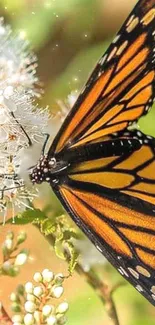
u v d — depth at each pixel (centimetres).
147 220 40
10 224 41
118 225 40
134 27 39
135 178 40
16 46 42
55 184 40
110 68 39
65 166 40
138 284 39
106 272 43
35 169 40
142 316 48
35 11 53
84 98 40
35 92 44
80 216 40
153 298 39
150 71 39
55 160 40
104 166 40
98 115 40
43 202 42
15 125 41
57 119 44
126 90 39
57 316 40
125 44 39
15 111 41
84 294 48
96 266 42
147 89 39
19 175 41
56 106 48
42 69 52
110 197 40
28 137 41
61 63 53
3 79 41
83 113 40
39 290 40
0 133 41
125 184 40
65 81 51
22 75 42
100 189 40
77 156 40
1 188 41
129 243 40
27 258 41
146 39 39
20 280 48
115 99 40
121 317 48
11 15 53
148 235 40
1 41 42
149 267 39
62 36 54
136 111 40
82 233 42
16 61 42
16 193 41
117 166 40
